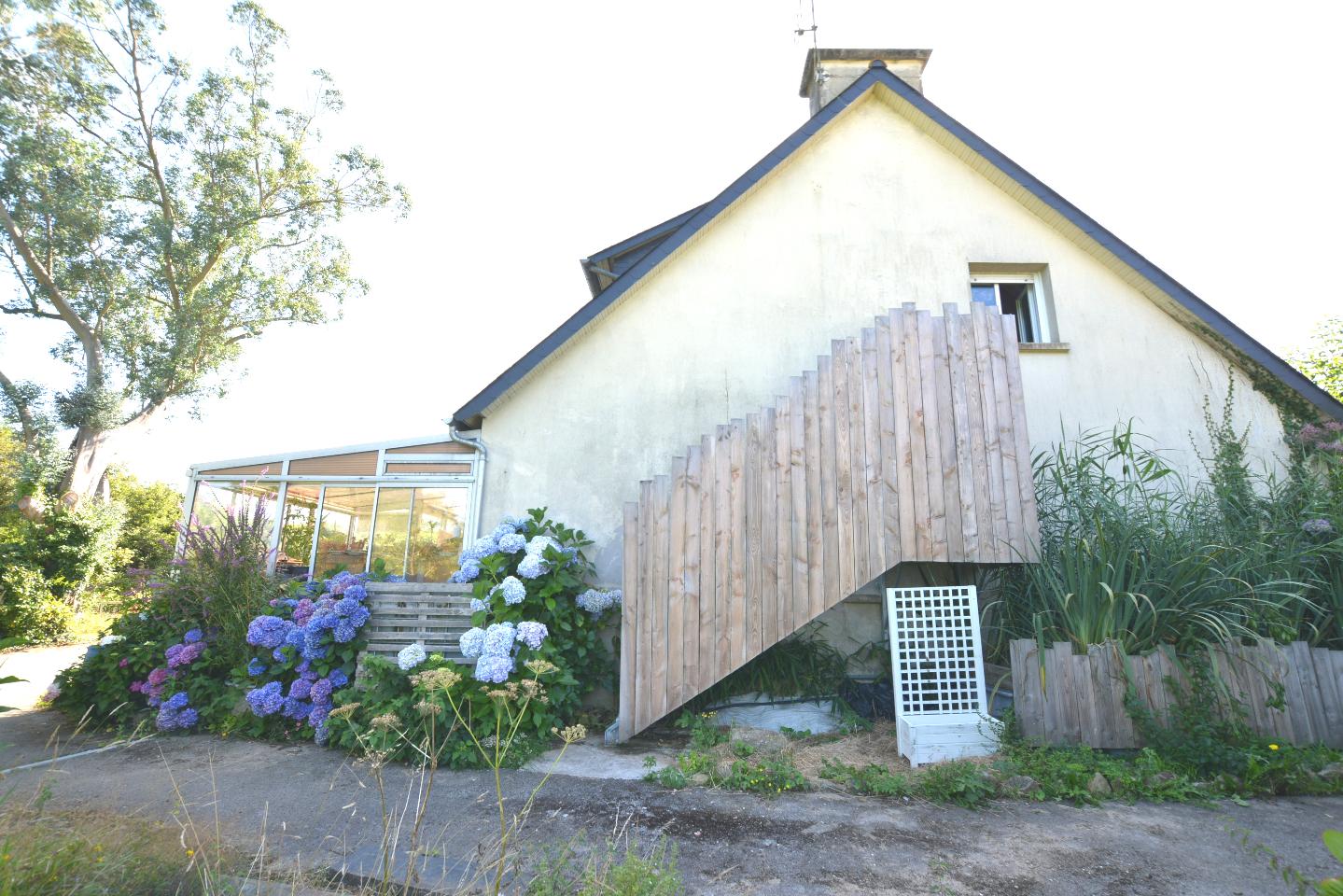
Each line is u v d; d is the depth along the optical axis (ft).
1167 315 24.12
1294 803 12.75
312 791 13.28
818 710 18.95
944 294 24.41
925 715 15.90
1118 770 13.39
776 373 23.63
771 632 16.90
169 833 10.34
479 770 14.69
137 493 72.23
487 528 22.52
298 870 9.09
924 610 16.88
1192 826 11.61
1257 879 9.62
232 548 20.40
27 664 30.55
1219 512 18.86
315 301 67.92
